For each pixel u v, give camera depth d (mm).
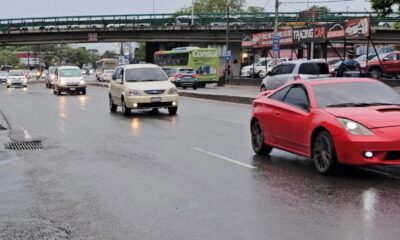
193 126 16094
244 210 6535
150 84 20047
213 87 49438
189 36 70312
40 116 19938
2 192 7723
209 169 9195
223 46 77875
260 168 9242
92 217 6352
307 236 5484
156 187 7844
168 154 10836
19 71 52750
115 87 21219
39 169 9430
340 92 9172
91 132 14781
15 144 12656
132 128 15648
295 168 9195
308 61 23125
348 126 8000
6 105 26078
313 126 8672
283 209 6551
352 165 8047
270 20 70062
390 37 62312
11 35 69375
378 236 5441
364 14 66062
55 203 7035
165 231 5758
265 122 10328
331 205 6691
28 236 5684
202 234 5633
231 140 12930
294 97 9680
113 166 9570
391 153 7809
